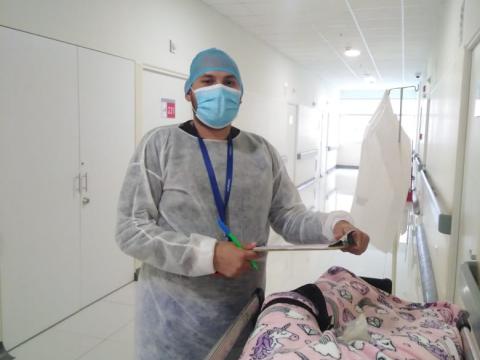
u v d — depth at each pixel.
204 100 1.22
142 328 1.28
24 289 2.61
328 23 5.35
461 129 2.18
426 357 0.92
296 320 0.94
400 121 2.48
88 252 3.13
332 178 12.00
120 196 1.21
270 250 1.04
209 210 1.20
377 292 1.30
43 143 2.66
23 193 2.55
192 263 1.03
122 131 3.39
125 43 3.36
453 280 2.23
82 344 2.63
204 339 1.22
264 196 1.28
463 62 2.17
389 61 8.08
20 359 2.44
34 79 2.56
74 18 2.84
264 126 6.70
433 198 2.80
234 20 5.27
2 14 2.34
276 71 7.19
